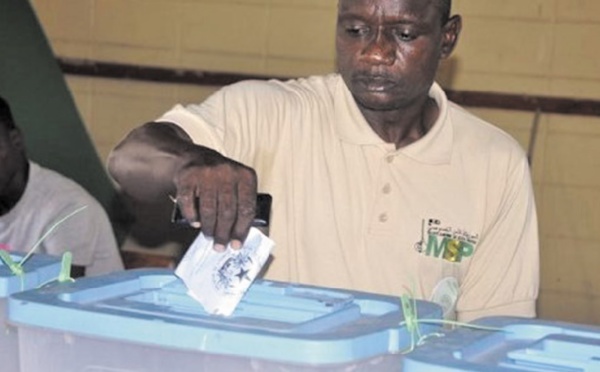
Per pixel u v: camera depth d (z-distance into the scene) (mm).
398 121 2088
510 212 2166
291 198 2109
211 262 1474
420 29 1947
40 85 5035
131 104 5203
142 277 1561
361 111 2109
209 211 1501
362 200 2100
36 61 5031
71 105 5051
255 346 1275
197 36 5109
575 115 4793
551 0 4758
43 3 5160
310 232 2100
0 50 5016
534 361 1290
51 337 1392
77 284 1493
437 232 2100
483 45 4836
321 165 2113
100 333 1343
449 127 2143
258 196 1548
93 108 5234
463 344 1306
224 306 1425
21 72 5027
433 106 2164
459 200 2119
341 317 1393
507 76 4836
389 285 2086
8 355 1528
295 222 2107
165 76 5156
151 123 1837
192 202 1527
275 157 2104
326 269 2090
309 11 4977
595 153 4793
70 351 1383
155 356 1332
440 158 2113
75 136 5035
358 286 2084
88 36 5199
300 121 2119
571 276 4879
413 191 2104
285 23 5012
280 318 1420
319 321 1358
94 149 5031
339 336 1285
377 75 1951
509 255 2164
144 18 5152
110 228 3340
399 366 1360
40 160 5035
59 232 3184
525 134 4844
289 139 2109
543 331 1432
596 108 4758
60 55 5195
